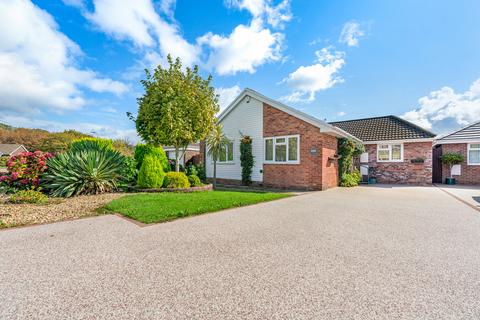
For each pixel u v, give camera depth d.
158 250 3.49
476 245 3.82
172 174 10.03
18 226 4.68
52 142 34.78
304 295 2.33
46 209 6.07
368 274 2.79
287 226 4.88
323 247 3.68
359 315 2.03
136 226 4.75
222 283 2.55
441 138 15.73
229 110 15.35
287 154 12.57
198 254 3.36
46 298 2.24
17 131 44.22
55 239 3.94
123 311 2.06
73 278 2.63
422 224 5.12
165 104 10.11
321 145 11.42
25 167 7.84
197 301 2.22
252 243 3.83
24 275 2.70
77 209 6.12
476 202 8.14
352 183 13.77
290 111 12.38
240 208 6.71
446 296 2.33
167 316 1.99
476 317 2.00
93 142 10.58
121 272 2.79
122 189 9.32
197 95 11.13
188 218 5.47
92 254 3.32
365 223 5.17
